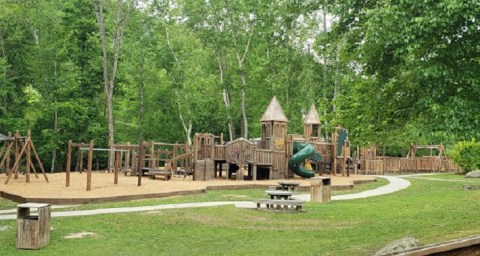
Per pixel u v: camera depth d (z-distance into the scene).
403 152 55.88
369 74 12.80
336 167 37.31
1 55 43.34
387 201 21.02
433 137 10.91
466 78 10.63
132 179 27.91
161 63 46.38
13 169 24.47
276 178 31.55
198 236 13.17
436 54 10.97
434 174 44.78
